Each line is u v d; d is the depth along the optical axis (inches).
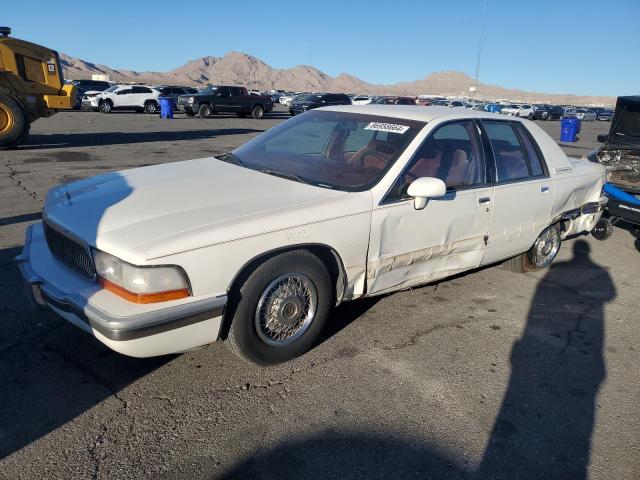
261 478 93.3
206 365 127.4
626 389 128.6
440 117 154.3
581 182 202.2
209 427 105.7
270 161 154.8
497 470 99.0
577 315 169.9
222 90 1127.0
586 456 104.3
